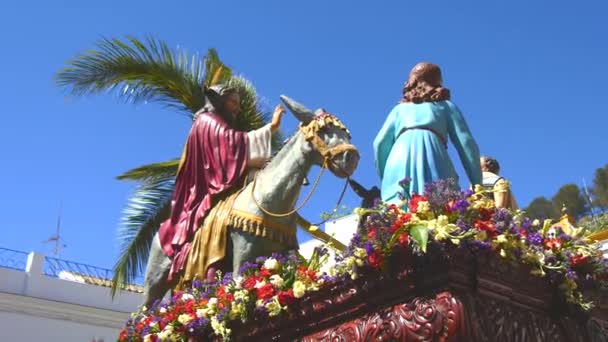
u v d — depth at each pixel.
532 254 4.07
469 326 3.63
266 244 6.00
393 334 3.86
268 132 6.73
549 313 4.24
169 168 11.79
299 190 6.18
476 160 5.53
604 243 6.09
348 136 6.10
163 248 6.64
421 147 5.40
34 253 19.30
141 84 11.25
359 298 4.15
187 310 5.40
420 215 3.99
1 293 18.34
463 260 3.77
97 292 19.75
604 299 4.59
